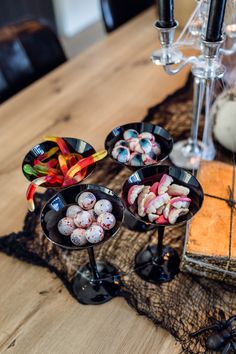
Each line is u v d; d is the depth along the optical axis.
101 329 0.49
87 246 0.45
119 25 1.33
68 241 0.47
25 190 0.69
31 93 0.95
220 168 0.62
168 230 0.61
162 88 0.92
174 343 0.47
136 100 0.89
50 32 1.12
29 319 0.51
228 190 0.58
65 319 0.51
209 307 0.51
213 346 0.46
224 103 0.69
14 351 0.47
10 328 0.50
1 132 0.83
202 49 0.56
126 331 0.49
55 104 0.90
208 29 0.51
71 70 1.02
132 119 0.83
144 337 0.48
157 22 0.55
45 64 1.12
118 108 0.87
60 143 0.58
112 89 0.93
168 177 0.51
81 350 0.47
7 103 0.92
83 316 0.51
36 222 0.63
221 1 0.47
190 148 0.74
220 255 0.50
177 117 0.83
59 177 0.55
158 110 0.85
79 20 2.71
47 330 0.49
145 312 0.51
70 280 0.55
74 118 0.85
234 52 0.69
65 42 2.60
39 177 0.55
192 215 0.47
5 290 0.54
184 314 0.50
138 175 0.51
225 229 0.53
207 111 0.69
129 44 1.11
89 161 0.54
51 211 0.48
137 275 0.55
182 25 0.81
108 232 0.47
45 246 0.60
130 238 0.60
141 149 0.56
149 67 1.00
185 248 0.52
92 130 0.81
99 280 0.54
